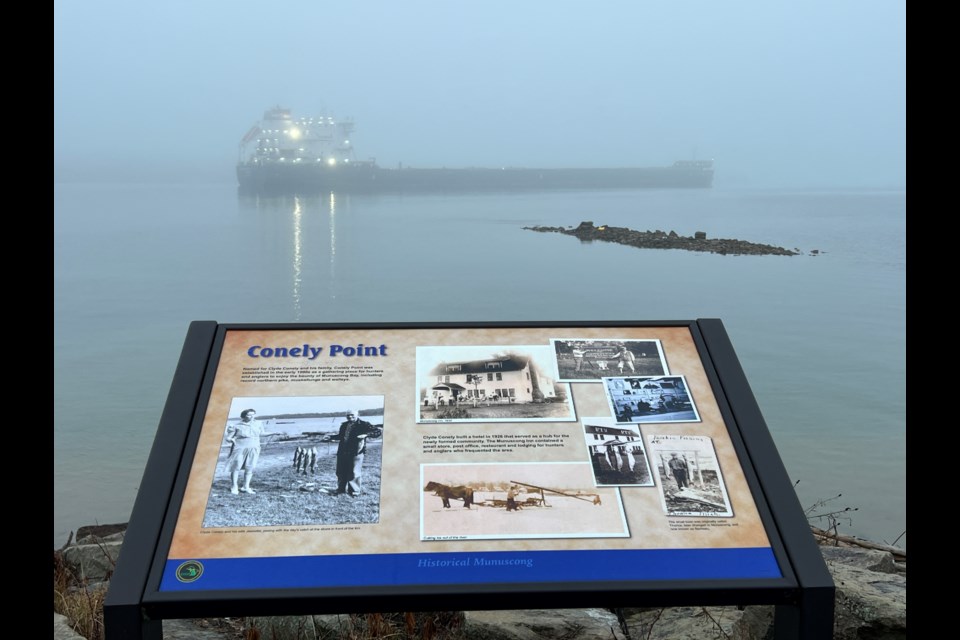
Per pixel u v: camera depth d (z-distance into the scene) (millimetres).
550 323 2996
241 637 3256
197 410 2656
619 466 2570
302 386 2746
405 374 2799
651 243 44719
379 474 2527
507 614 3223
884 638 3238
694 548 2387
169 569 2287
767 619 3338
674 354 2900
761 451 2600
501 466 2557
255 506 2436
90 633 3355
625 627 3250
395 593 2252
